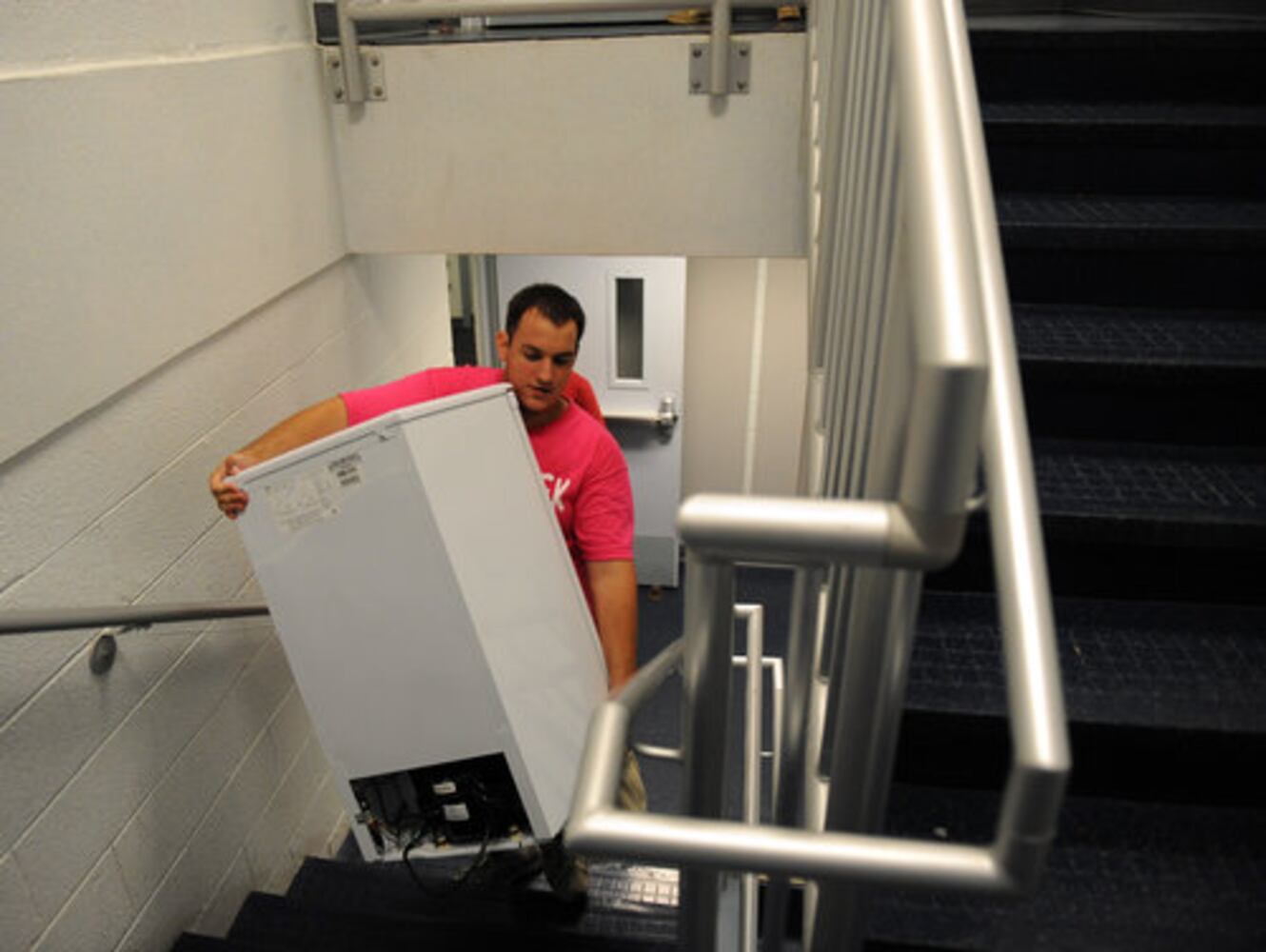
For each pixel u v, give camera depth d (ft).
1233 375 4.83
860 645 1.97
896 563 1.66
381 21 7.91
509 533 4.90
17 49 4.44
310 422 5.85
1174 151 6.11
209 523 6.39
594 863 7.23
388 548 4.60
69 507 4.98
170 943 6.16
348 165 7.90
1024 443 2.00
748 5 6.93
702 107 7.30
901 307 1.96
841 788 2.18
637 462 14.66
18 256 4.42
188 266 5.82
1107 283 5.72
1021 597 1.77
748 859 1.64
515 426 5.00
